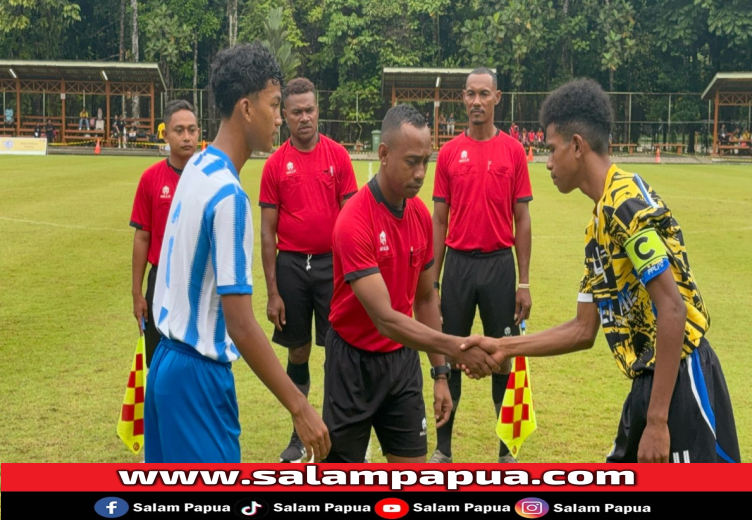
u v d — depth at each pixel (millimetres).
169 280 3146
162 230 5191
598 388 6105
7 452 4750
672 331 2971
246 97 3115
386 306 3631
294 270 5500
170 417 3104
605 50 43281
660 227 3117
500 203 5328
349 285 3811
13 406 5543
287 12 44156
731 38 42562
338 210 5539
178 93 45312
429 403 5969
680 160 39562
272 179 5457
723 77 37906
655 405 3025
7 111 42531
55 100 47750
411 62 44281
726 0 42312
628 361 3248
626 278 3186
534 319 8172
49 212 15555
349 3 44438
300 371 5648
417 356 4023
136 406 4582
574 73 46625
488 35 43125
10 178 23016
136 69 40094
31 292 9070
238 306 2977
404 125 3576
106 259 11109
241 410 5660
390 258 3771
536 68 46062
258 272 10625
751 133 41719
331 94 45375
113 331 7516
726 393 3244
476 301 5465
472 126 5379
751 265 11016
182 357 3098
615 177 3182
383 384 3885
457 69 39281
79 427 5188
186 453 3102
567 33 43719
